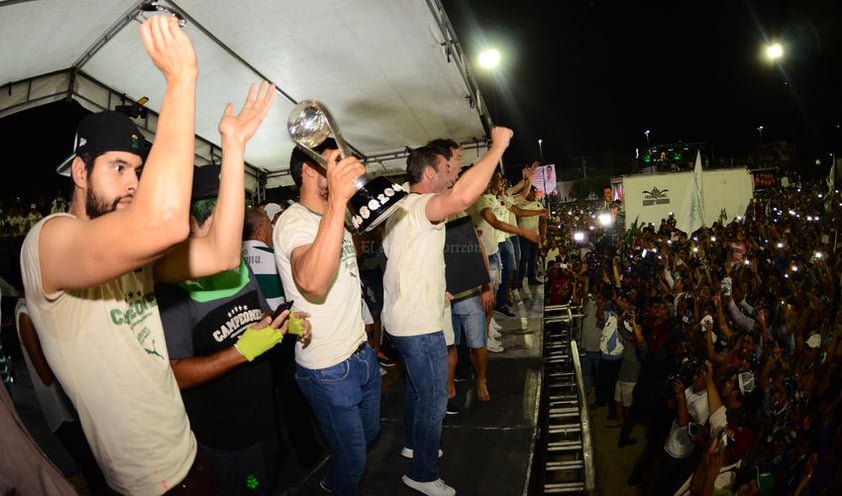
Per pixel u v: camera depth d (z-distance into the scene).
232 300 2.34
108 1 3.78
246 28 4.36
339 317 2.38
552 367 6.57
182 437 1.70
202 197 2.28
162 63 1.14
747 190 19.16
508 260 7.12
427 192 3.05
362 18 4.33
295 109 1.97
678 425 6.41
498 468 3.37
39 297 1.41
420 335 2.72
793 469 5.02
